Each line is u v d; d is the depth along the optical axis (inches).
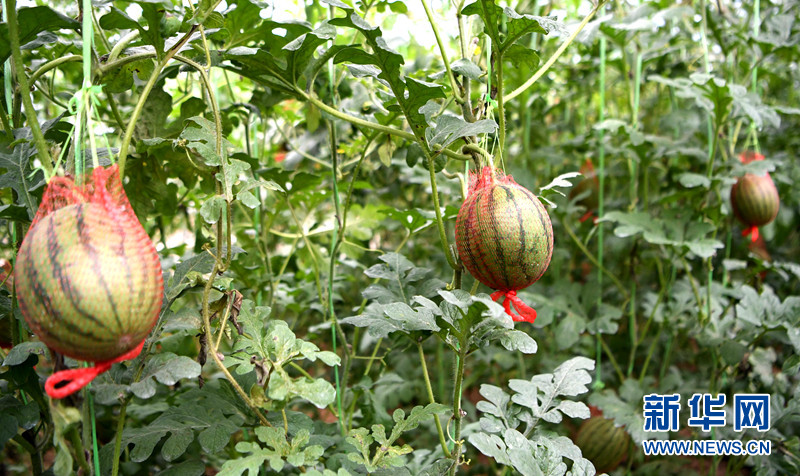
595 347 142.5
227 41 72.7
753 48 122.3
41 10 54.2
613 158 145.1
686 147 122.8
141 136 75.2
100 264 39.5
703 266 125.8
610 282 147.8
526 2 125.6
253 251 103.7
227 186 56.8
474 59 85.7
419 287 76.9
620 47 125.6
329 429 86.3
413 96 60.8
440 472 63.7
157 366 52.4
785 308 100.3
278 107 110.1
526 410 70.9
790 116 155.8
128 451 82.3
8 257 88.8
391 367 144.6
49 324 39.6
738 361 101.3
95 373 42.8
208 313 57.1
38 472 62.8
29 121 49.9
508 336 58.7
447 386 135.8
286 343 56.3
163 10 54.0
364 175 125.7
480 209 55.8
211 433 60.5
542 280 145.7
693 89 113.6
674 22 147.9
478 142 71.1
